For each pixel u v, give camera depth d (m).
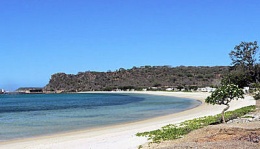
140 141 18.28
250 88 83.94
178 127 23.03
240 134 16.00
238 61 99.75
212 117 28.38
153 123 29.91
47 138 23.34
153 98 99.75
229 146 13.17
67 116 42.19
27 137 24.25
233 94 22.09
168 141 16.78
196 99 83.56
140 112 45.69
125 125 29.80
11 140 22.92
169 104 64.69
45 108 63.84
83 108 59.91
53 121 35.81
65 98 126.62
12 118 41.25
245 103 48.28
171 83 198.62
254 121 22.17
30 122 35.22
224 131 17.05
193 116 34.66
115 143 18.62
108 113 45.53
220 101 22.50
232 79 91.31
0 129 29.08
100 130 26.80
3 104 86.75
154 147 15.57
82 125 31.14
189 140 16.08
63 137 23.48
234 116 26.09
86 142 20.16
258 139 14.52
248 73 96.44
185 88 157.12
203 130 18.31
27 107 69.69
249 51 98.25
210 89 127.50
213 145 13.48
